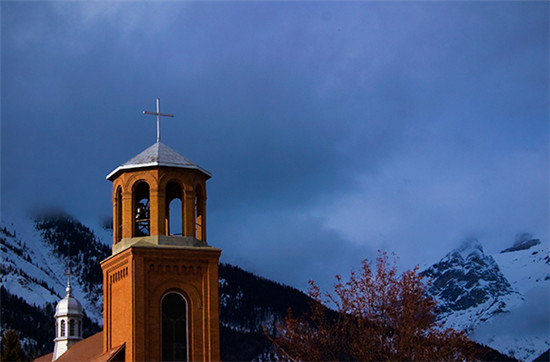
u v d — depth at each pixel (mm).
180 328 51812
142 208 54969
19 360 57812
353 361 59562
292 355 60969
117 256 52906
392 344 58094
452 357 58938
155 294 51469
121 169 53625
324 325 61469
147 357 50219
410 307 58375
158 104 56312
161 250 51938
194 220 53875
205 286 52781
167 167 53562
